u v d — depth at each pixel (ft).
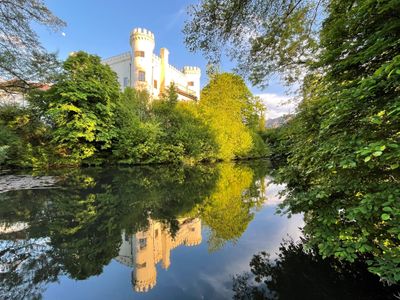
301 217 14.37
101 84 43.80
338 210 7.30
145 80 86.17
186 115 61.72
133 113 52.24
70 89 39.70
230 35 12.19
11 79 33.42
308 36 13.00
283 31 12.57
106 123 44.80
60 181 25.62
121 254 9.45
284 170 12.07
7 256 9.02
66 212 14.48
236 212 15.79
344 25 7.73
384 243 6.00
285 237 11.27
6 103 41.01
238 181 30.17
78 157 40.78
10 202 16.42
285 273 7.87
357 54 6.89
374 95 5.67
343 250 6.07
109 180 27.40
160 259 9.10
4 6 26.71
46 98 41.91
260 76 15.53
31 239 10.58
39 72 33.60
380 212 5.59
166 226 12.88
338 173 8.00
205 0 11.45
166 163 53.47
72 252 9.45
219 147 63.93
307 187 10.53
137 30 84.38
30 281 7.39
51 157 38.52
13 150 34.04
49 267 8.31
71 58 43.73
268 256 9.27
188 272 8.16
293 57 14.39
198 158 59.41
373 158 6.11
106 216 14.06
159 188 23.40
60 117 39.68
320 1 11.75
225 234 11.78
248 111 88.74
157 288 7.20
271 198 20.06
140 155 48.75
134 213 14.94
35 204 16.02
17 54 30.73
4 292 6.79
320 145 8.04
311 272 7.75
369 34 7.19
